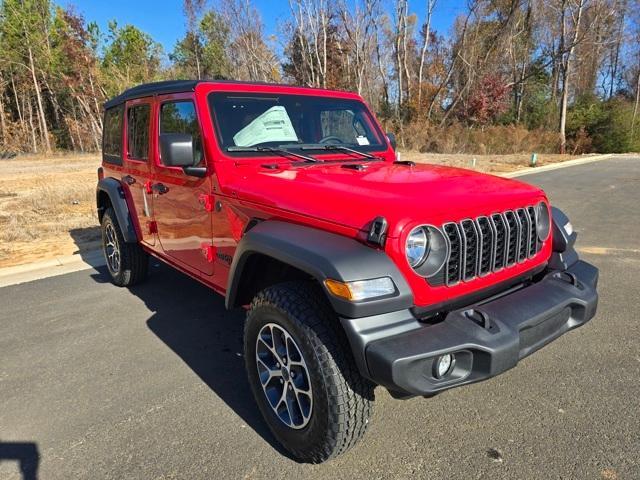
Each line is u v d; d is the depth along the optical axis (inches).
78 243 279.9
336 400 85.0
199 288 200.5
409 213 84.2
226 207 118.7
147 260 198.5
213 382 128.3
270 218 104.2
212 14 1423.5
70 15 1250.6
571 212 335.9
